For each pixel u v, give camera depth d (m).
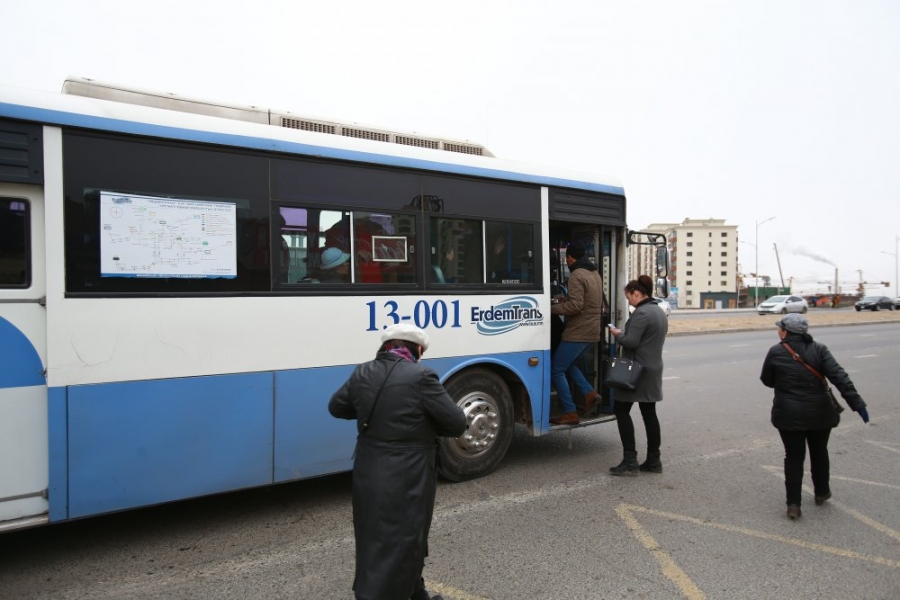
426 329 5.08
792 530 4.37
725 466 5.98
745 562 3.84
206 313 4.06
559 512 4.69
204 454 4.06
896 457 6.43
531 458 6.24
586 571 3.70
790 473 4.62
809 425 4.53
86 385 3.66
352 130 5.15
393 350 2.98
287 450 4.39
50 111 3.58
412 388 2.79
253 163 4.27
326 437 4.56
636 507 4.81
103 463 3.72
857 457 6.42
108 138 3.75
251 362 4.23
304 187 4.48
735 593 3.45
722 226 132.00
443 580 3.58
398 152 4.97
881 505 4.91
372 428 2.79
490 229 5.53
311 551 4.00
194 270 4.02
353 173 4.72
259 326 4.26
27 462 3.52
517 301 5.69
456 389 5.32
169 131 3.94
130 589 3.48
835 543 4.15
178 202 3.97
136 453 3.82
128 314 3.79
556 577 3.62
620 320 6.79
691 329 25.44
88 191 3.68
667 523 4.48
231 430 4.16
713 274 132.12
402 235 4.96
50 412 3.55
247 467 4.23
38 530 4.34
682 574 3.67
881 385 11.39
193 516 4.62
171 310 3.94
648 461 5.74
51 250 3.56
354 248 4.71
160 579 3.61
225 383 4.13
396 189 4.94
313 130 4.95
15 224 3.50
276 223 4.35
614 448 6.67
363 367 2.95
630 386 5.41
